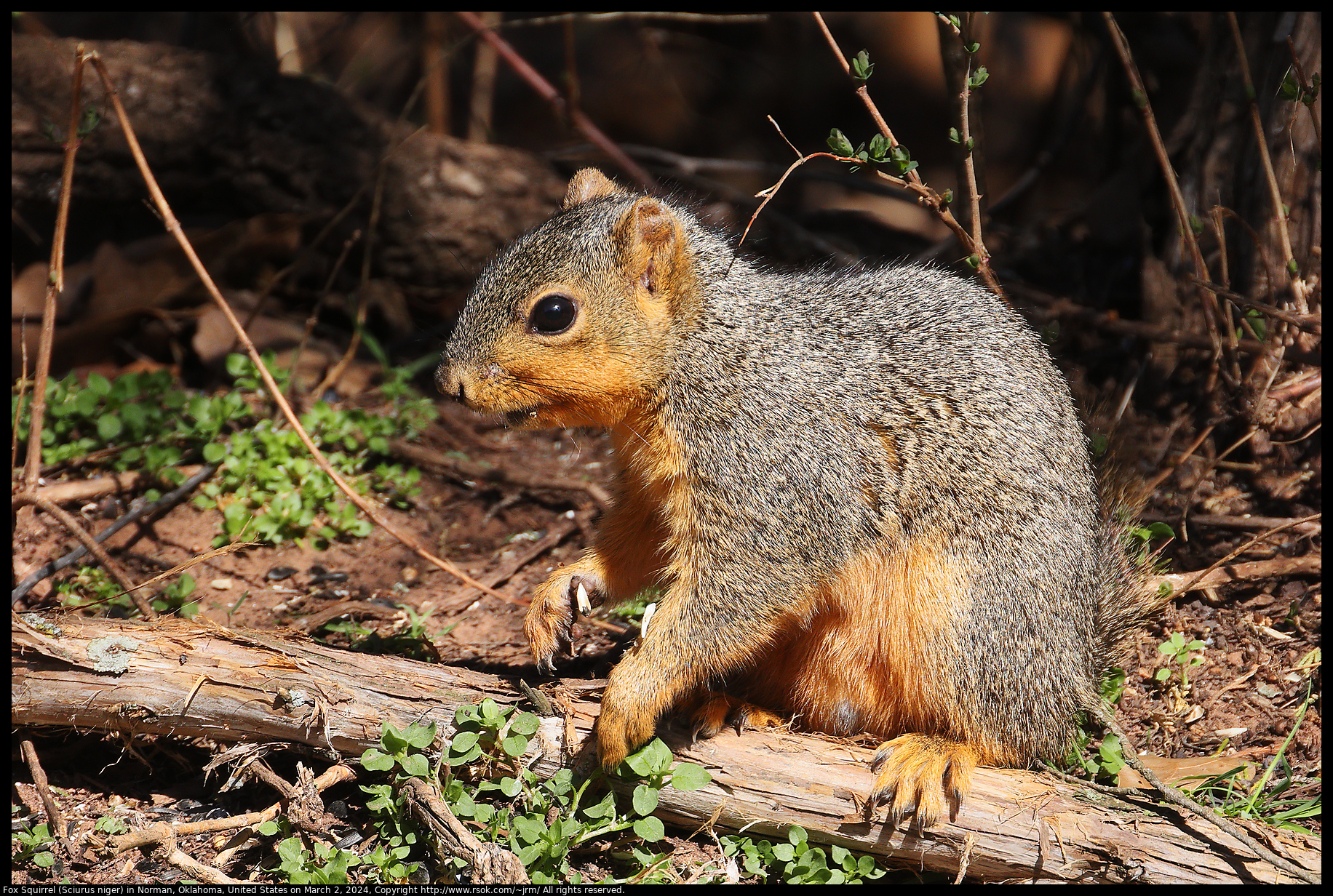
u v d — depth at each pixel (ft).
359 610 34.22
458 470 42.32
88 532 37.01
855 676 28.25
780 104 82.64
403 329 52.80
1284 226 35.81
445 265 52.95
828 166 71.61
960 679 27.07
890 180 30.86
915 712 27.71
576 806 25.08
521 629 34.60
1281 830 24.54
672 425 27.68
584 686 27.17
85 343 49.03
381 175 47.91
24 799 26.32
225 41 66.54
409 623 34.09
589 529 40.06
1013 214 62.54
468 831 23.73
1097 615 29.84
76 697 25.53
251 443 40.65
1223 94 42.01
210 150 52.13
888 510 27.66
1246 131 41.32
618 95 81.41
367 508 33.09
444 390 27.81
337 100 53.47
